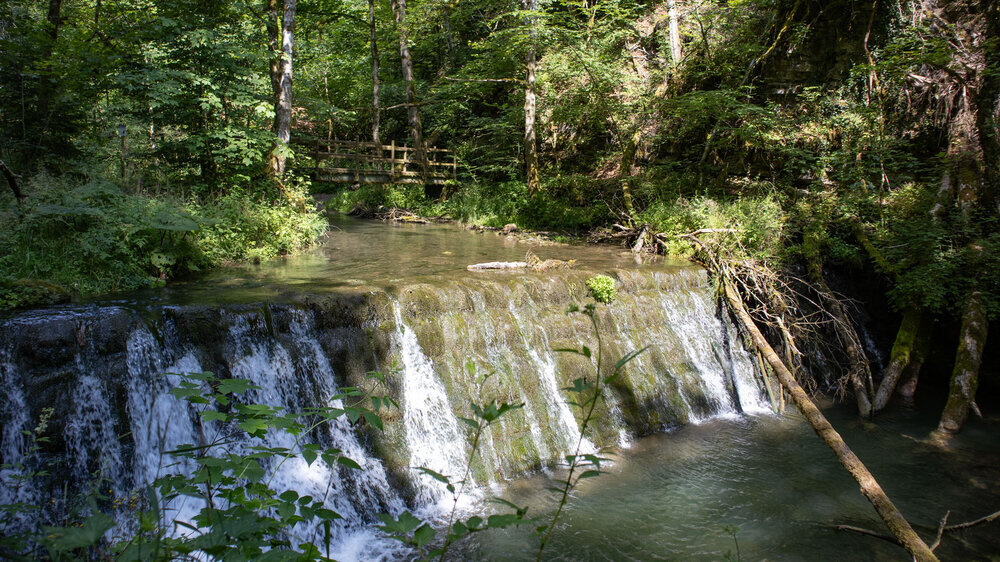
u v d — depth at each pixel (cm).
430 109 2528
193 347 619
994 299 967
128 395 569
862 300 1162
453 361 766
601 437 811
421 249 1306
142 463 559
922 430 882
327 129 2620
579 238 1558
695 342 996
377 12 2666
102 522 173
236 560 190
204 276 916
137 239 841
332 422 650
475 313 813
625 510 647
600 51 1892
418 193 2328
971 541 604
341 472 624
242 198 1173
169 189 1106
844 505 668
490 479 707
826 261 1191
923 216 1121
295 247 1208
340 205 2388
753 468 754
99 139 1395
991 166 1128
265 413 238
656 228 1345
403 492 652
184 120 1188
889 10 1452
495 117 2394
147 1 1245
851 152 1381
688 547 581
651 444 820
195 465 574
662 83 1789
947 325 1066
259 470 224
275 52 1277
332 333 702
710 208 1292
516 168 2061
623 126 1933
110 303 685
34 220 809
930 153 1337
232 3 1275
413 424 700
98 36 1194
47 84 1213
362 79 2769
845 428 888
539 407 792
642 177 1678
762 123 1502
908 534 561
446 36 2588
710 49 1759
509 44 1981
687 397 922
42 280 699
